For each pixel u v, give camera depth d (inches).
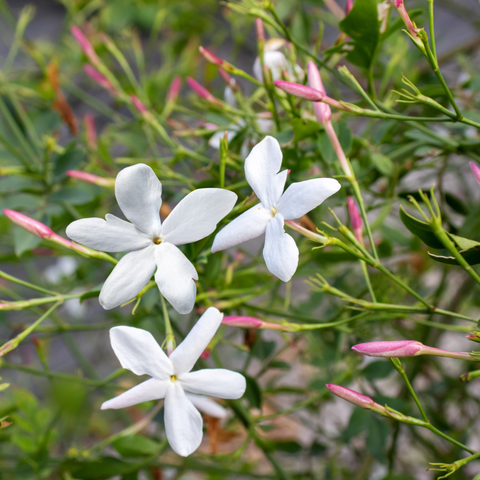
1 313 14.4
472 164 10.2
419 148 12.4
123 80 18.4
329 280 15.1
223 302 12.1
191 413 10.3
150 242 10.4
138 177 10.2
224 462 14.5
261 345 14.1
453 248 9.9
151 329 17.0
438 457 14.6
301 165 12.1
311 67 11.1
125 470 12.5
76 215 13.1
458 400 17.0
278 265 10.0
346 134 11.9
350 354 14.0
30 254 14.2
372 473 18.0
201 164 13.4
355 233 11.5
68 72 19.2
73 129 15.8
